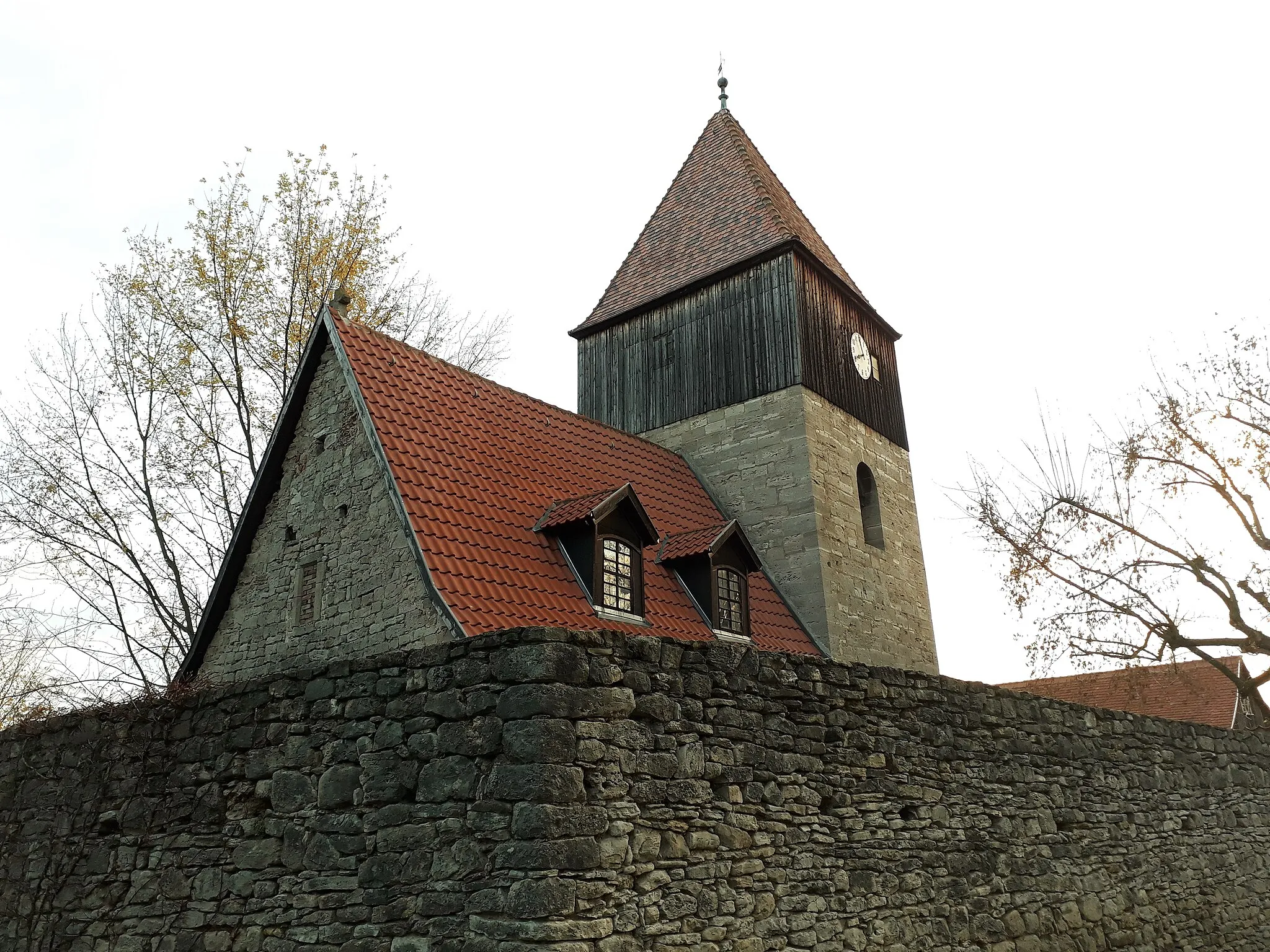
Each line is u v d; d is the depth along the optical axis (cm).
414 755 702
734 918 724
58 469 2016
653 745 708
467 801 666
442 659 709
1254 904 1337
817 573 1762
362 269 2327
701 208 2275
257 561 1533
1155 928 1144
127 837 859
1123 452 1942
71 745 936
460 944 638
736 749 768
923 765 930
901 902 861
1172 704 3016
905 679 945
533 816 629
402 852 687
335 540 1384
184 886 802
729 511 1905
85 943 852
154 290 2133
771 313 1970
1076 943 1026
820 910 791
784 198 2327
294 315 2259
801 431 1859
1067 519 1912
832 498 1875
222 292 2175
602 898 641
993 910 945
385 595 1255
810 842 802
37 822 938
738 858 742
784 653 841
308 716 773
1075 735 1134
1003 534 1942
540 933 605
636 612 1314
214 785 813
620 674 701
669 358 2109
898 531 2073
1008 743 1034
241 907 762
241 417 2241
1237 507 1895
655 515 1630
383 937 677
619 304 2242
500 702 667
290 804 759
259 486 1520
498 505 1301
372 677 746
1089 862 1086
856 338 2155
